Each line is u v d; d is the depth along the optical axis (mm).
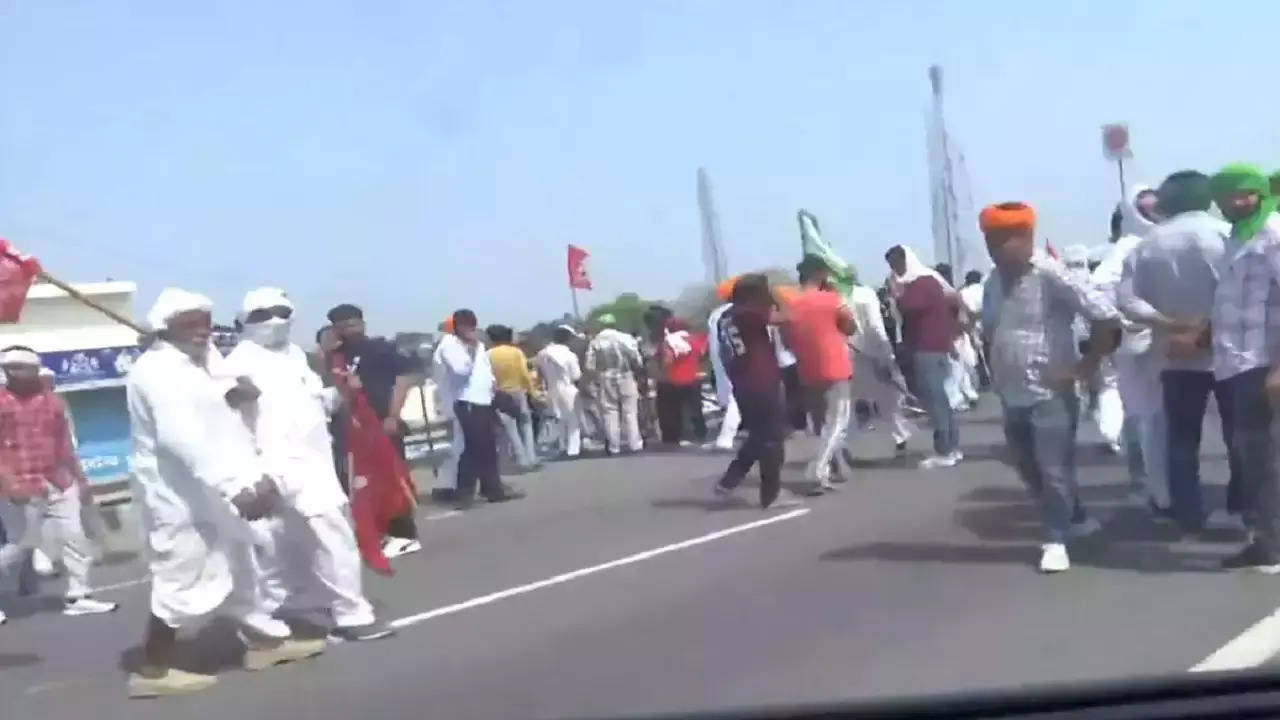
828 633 5562
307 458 6332
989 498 9016
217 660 5969
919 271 10906
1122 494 8141
